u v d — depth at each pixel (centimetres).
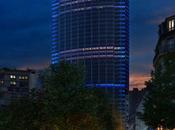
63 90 4828
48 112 4881
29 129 5309
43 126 5134
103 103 8544
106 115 9450
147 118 6756
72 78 4891
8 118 5406
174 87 6662
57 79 4906
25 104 5400
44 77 5056
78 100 4834
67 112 4834
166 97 6644
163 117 6575
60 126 4881
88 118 4969
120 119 11425
